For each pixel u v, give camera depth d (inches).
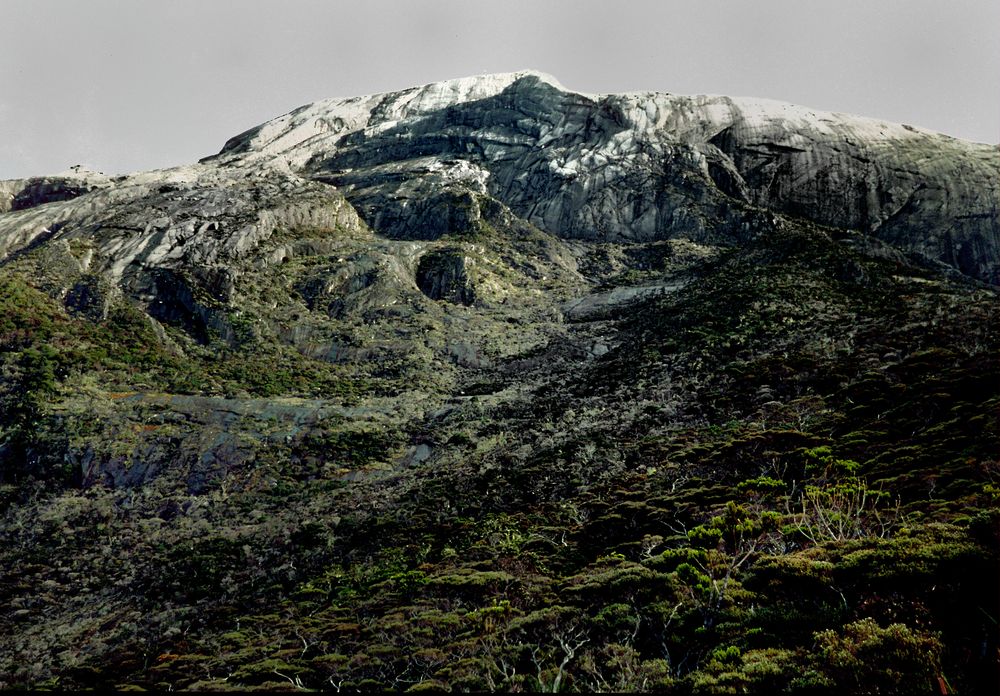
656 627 768.9
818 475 1136.2
